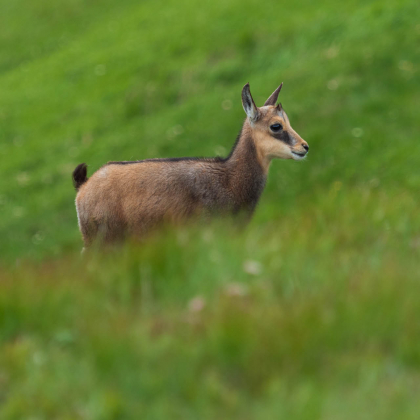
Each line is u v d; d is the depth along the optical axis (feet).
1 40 460.96
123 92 315.58
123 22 412.77
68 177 261.85
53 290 61.26
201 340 52.16
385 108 228.84
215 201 106.01
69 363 51.11
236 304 56.80
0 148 314.76
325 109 235.81
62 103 335.47
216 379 48.44
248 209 110.93
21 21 473.67
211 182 106.11
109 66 350.64
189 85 298.97
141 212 103.60
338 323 53.01
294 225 84.99
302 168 215.31
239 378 49.24
